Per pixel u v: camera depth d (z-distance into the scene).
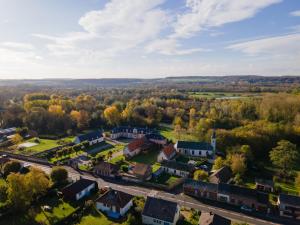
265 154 102.75
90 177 80.62
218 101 195.00
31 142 121.69
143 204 60.16
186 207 63.34
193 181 71.38
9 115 148.75
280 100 144.50
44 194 64.88
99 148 114.50
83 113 155.00
